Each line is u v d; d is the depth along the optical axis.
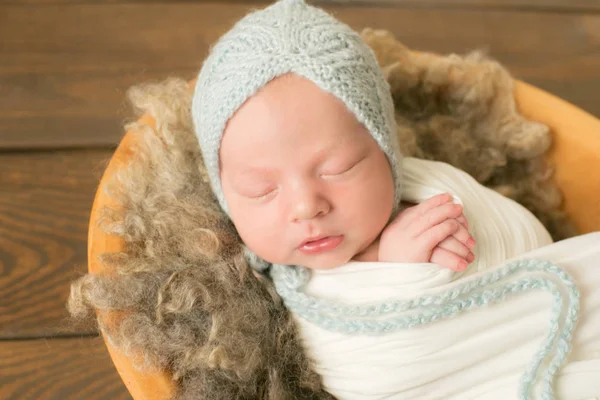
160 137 0.95
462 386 0.80
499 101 1.07
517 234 0.93
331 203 0.77
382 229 0.86
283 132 0.74
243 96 0.76
